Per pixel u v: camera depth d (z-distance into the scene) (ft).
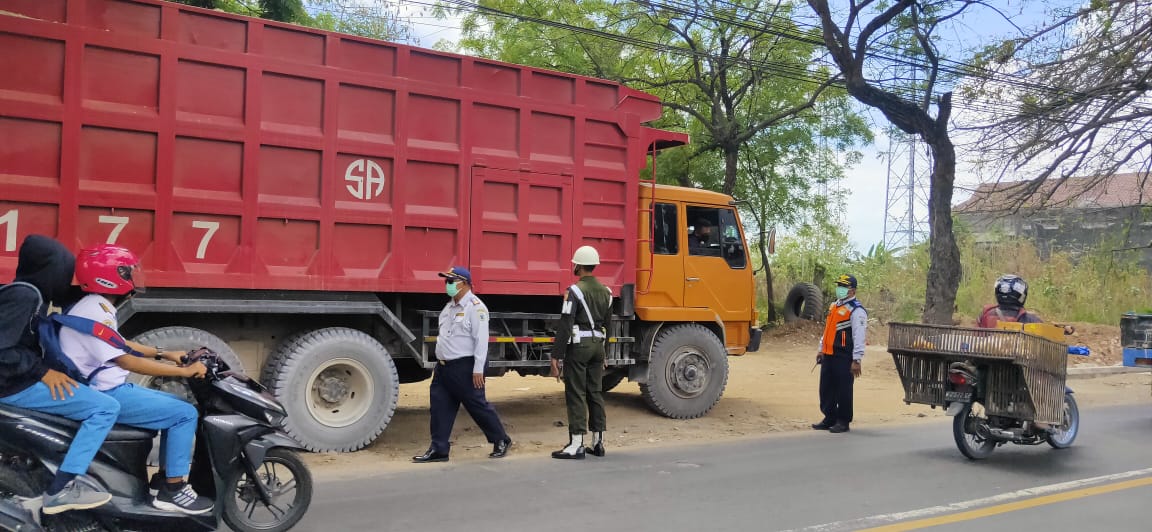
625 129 31.19
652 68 71.77
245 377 16.17
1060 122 49.44
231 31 23.93
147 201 22.63
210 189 23.63
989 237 85.87
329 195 25.23
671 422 32.76
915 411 37.14
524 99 28.81
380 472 22.85
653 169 32.48
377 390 26.03
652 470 23.45
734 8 59.00
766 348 63.00
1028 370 24.18
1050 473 23.84
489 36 70.28
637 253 32.45
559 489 20.88
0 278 20.81
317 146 24.99
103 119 22.09
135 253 22.58
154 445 15.31
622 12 64.08
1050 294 73.97
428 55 26.96
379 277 26.09
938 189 54.65
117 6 22.47
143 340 22.66
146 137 22.79
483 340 24.25
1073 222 86.43
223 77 23.81
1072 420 28.04
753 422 33.32
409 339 26.99
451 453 25.82
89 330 13.97
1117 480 23.02
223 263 23.76
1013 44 49.93
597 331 25.23
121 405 14.32
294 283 24.72
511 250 28.71
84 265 14.33
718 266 34.88
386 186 26.25
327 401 25.49
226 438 15.11
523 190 28.84
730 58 61.57
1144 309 68.80
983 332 24.62
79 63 21.90
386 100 26.30
